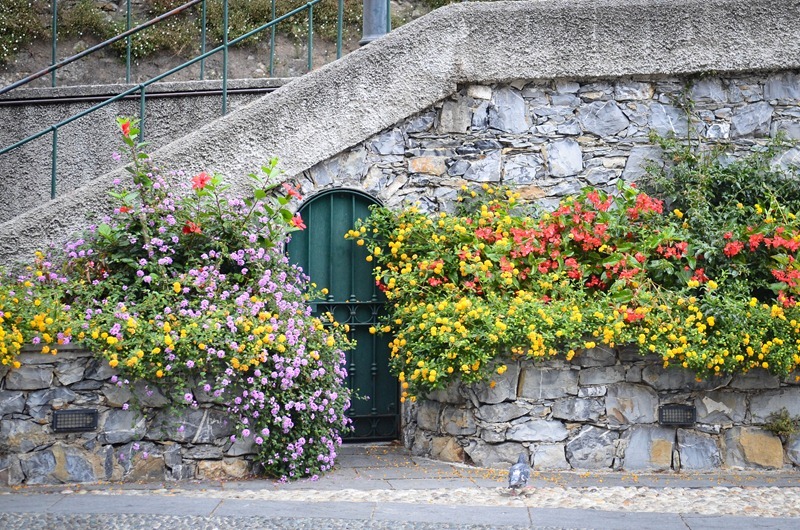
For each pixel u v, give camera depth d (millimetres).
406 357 6379
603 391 6180
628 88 7336
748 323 6184
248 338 5664
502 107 7250
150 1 11164
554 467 6129
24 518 4621
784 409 6246
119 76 10609
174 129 7988
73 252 6078
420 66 7078
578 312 6141
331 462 6000
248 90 8023
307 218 6984
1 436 5531
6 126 8039
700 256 6828
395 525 4637
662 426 6207
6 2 10609
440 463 6281
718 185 7227
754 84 7371
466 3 7172
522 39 7156
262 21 11188
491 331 5949
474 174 7199
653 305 6285
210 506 4961
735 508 5102
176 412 5637
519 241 6617
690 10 7238
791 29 7238
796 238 6516
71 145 7969
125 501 5066
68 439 5617
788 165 7273
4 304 5598
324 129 6953
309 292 6602
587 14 7195
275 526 4594
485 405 6125
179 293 6012
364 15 8031
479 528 4605
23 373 5566
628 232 6859
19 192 7945
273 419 5805
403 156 7121
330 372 6117
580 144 7305
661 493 5484
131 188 6484
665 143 7230
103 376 5648
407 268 6637
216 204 6527
